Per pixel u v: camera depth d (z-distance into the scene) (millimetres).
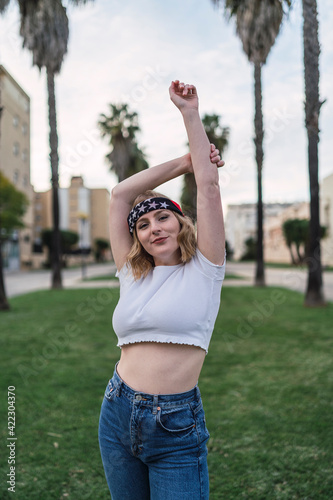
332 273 23812
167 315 1223
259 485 2322
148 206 1363
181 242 1329
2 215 26234
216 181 1323
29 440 2924
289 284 16156
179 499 1157
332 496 2199
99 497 2256
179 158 1514
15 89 36906
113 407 1304
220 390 3922
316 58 8484
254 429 3053
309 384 4062
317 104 8594
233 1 10320
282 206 50344
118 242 1506
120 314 1317
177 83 1354
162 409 1211
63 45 12680
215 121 18969
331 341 5887
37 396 3793
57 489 2328
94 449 2797
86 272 32281
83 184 60500
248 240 51812
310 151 8969
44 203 59281
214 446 2803
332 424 3102
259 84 13523
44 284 20062
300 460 2580
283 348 5578
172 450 1196
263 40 9742
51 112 14492
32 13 11664
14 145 36969
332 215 30953
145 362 1260
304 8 8375
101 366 4805
